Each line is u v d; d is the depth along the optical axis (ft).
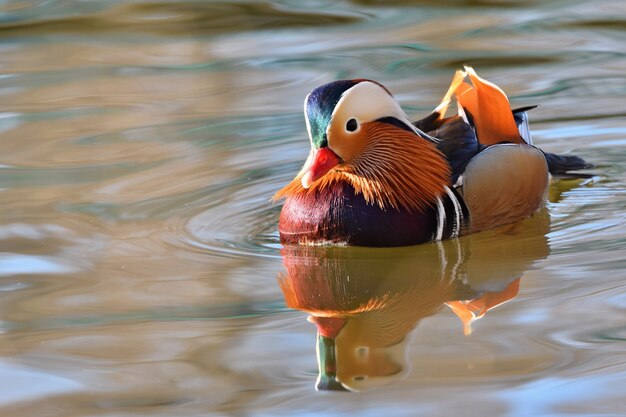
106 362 29.30
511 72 57.62
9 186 44.62
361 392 27.20
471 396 26.58
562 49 61.05
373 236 37.68
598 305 31.60
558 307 31.71
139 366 29.04
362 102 37.45
